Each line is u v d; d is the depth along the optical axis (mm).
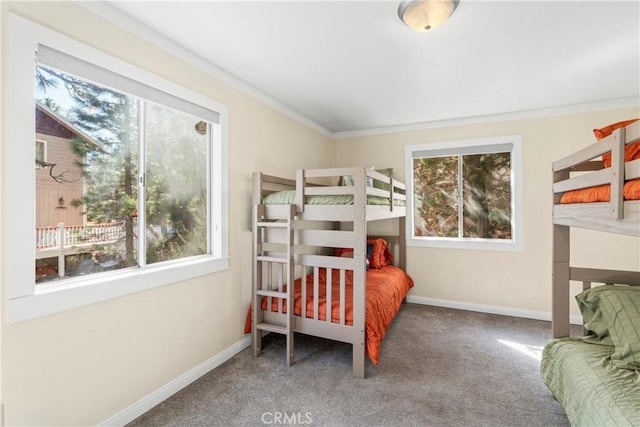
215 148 2447
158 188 2090
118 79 1733
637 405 1245
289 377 2232
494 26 1850
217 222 2457
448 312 3637
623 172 1140
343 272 2328
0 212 1290
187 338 2156
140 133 1960
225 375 2262
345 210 2314
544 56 2217
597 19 1777
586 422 1397
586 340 1846
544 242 3381
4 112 1294
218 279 2424
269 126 3041
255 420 1781
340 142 4406
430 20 1669
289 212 2406
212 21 1804
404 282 3650
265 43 2053
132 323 1803
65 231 1604
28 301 1363
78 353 1551
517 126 3480
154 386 1926
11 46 1307
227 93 2512
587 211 1492
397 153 4086
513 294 3518
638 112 3029
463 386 2113
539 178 3391
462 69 2428
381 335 2439
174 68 2057
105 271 1785
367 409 1870
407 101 3154
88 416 1590
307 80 2648
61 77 1575
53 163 1550
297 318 2479
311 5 1657
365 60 2287
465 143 3715
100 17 1636
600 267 3180
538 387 2104
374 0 1615
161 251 2109
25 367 1363
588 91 2873
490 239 3709
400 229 4031
